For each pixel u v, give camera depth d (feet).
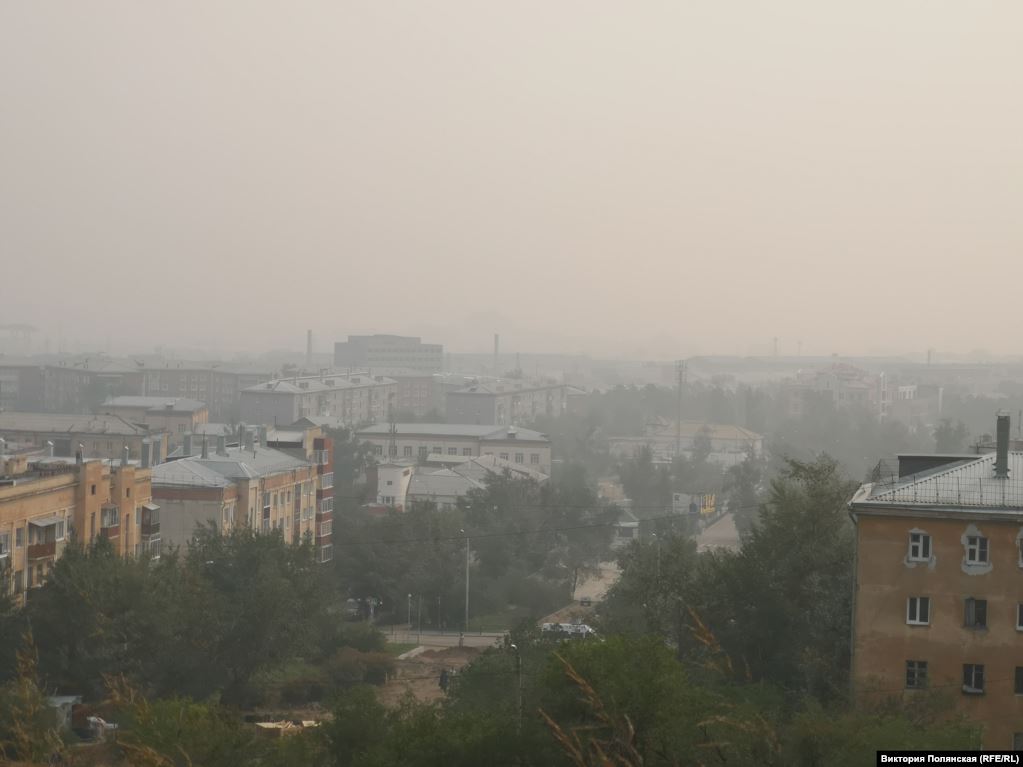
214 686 289.94
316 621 327.47
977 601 185.37
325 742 172.55
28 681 84.28
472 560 456.86
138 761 75.41
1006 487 190.39
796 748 116.26
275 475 435.94
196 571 304.50
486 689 211.82
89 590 269.64
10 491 301.63
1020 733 182.09
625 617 267.18
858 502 190.08
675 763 104.01
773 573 223.92
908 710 170.19
